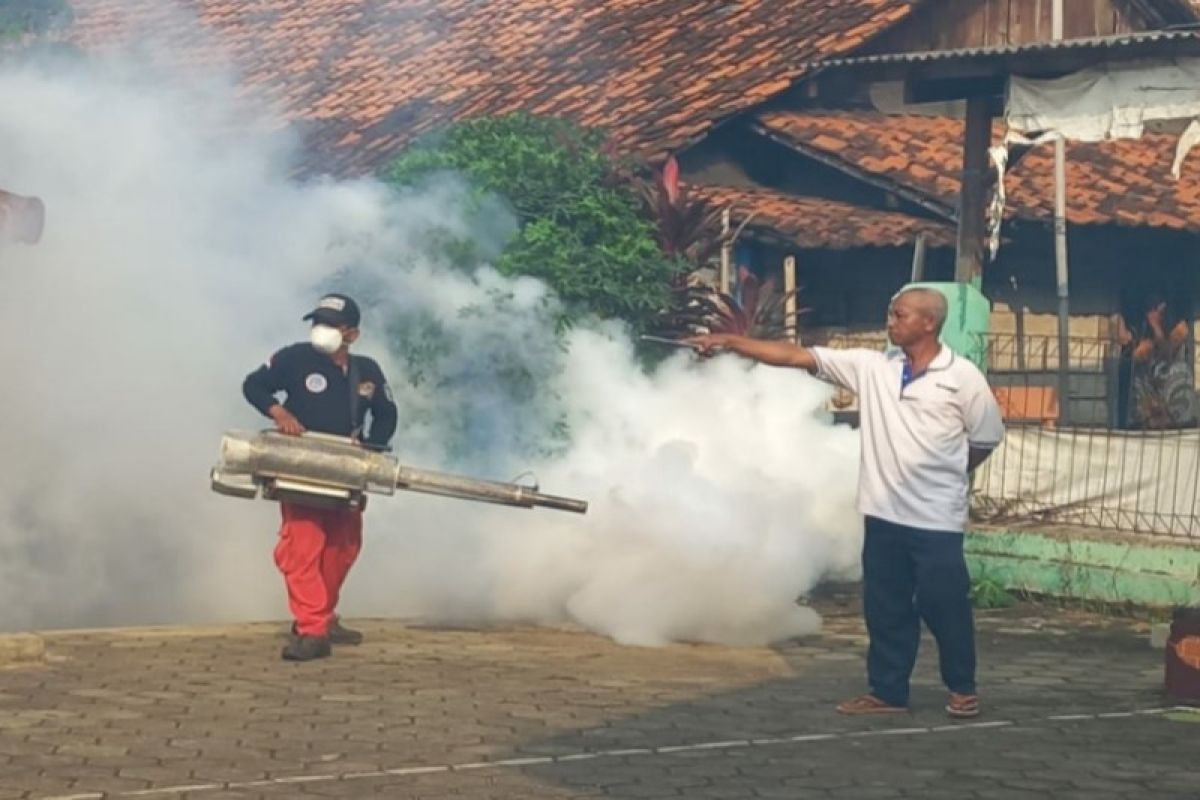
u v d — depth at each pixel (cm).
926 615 938
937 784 809
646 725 914
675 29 2308
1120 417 2072
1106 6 2378
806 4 2273
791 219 1894
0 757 827
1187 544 1266
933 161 2012
